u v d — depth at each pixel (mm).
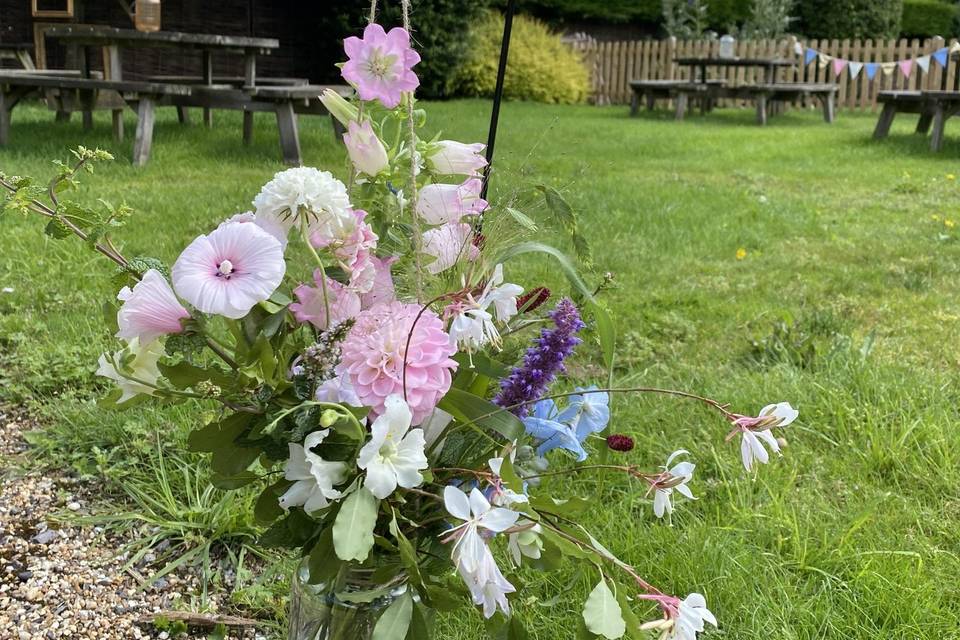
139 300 1302
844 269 5398
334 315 1388
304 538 1508
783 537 2533
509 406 1529
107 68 8836
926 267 5488
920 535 2574
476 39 16625
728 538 2432
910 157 10516
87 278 4441
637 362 3791
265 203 1320
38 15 13594
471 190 1496
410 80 1364
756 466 1537
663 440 3021
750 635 2111
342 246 1352
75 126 9852
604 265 5188
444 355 1327
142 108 7824
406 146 1514
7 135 8453
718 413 3174
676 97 16844
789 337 3883
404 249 1523
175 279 1230
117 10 14164
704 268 5359
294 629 1642
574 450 1567
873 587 2293
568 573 2250
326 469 1291
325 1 15805
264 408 1396
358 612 1542
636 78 19141
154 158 8094
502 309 1486
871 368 3586
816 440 3121
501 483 1414
